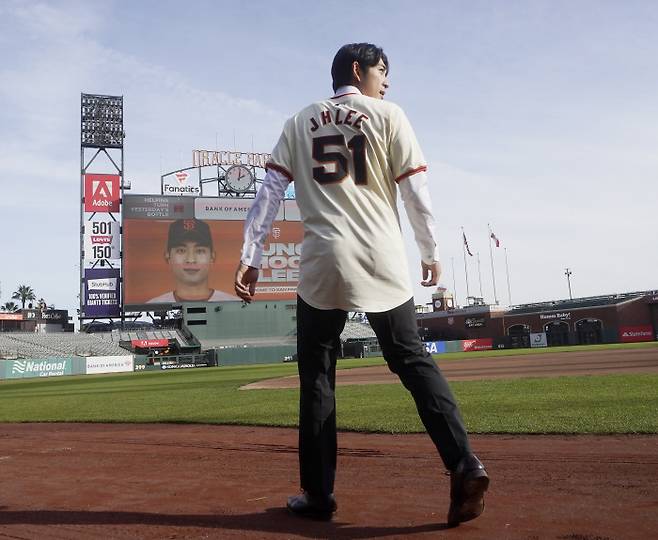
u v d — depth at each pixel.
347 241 2.28
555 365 18.83
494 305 64.31
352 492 3.02
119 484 3.54
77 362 43.22
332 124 2.39
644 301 54.94
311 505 2.45
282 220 54.75
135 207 50.56
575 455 3.82
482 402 7.57
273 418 7.30
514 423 5.39
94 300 52.66
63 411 10.24
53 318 67.75
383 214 2.35
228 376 23.64
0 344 50.91
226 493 3.15
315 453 2.44
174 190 56.81
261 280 53.81
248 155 59.91
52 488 3.49
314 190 2.37
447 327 68.12
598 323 55.88
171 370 40.78
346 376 19.09
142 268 50.25
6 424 8.62
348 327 62.47
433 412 2.22
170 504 2.91
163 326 58.16
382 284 2.29
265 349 48.59
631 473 3.19
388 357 2.34
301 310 2.44
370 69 2.52
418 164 2.36
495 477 3.26
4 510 2.91
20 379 37.91
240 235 52.75
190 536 2.30
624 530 2.13
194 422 7.39
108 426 7.64
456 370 19.59
